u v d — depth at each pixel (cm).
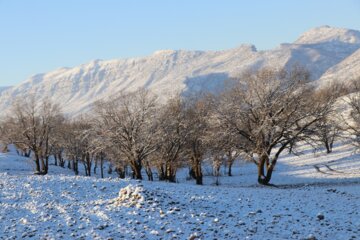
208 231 1581
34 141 7069
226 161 5653
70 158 9619
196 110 5356
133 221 1692
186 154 5444
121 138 4656
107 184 2677
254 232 1628
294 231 1634
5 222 1747
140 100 4747
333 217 1898
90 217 1780
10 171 7756
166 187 2659
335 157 7300
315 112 4128
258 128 4128
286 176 5903
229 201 2244
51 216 1795
